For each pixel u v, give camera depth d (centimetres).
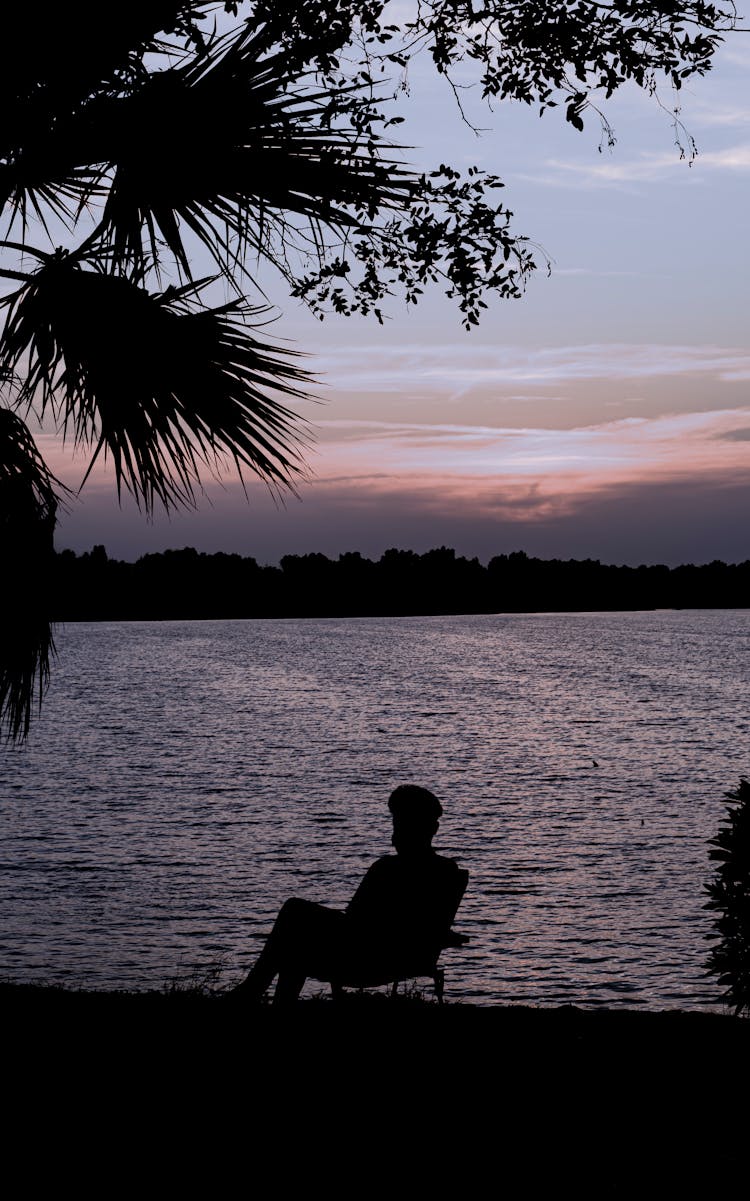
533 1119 462
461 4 756
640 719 7431
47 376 528
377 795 4384
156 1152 420
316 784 4691
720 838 686
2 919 2375
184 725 7150
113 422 525
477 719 7481
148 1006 633
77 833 3516
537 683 10825
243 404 520
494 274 764
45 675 512
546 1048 566
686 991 1866
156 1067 510
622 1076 519
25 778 4831
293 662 14538
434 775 4972
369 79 759
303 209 557
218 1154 419
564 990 1873
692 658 15088
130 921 2364
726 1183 398
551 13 745
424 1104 476
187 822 3738
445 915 576
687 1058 551
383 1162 416
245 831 3566
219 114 529
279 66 552
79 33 528
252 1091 483
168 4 543
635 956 2109
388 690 10025
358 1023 598
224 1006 562
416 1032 586
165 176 537
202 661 14850
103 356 512
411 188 559
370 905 559
